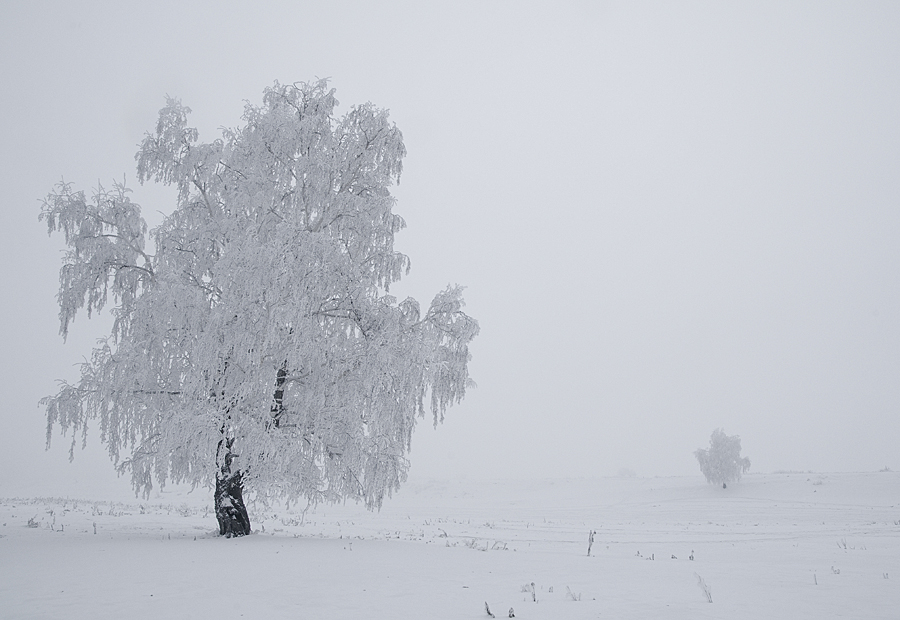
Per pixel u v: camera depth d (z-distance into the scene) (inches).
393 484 601.9
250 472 589.3
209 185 701.3
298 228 612.4
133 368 570.9
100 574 363.3
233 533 621.0
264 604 281.4
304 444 592.7
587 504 2058.3
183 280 638.5
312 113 686.5
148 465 587.5
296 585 332.8
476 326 645.9
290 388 640.4
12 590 312.7
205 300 600.4
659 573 403.2
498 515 1505.9
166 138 694.5
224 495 631.8
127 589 316.5
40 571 373.7
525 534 893.2
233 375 596.4
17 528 679.7
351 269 613.3
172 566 397.7
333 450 609.6
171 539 580.4
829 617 259.4
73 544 521.7
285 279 559.8
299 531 821.2
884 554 578.2
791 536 875.4
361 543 585.0
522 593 318.3
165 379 609.0
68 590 313.0
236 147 690.2
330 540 612.4
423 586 336.8
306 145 667.4
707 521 1309.1
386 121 703.7
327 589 322.3
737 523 1236.5
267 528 860.0
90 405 571.5
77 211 657.0
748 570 426.6
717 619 253.4
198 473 552.7
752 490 2261.3
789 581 369.7
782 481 2423.7
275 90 697.6
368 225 683.4
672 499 2151.8
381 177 700.0
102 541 550.6
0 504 1268.5
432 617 255.9
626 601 296.5
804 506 1692.9
